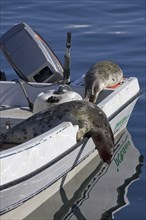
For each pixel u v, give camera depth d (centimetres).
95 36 2222
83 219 1209
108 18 2431
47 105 1337
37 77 1533
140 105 1675
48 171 1177
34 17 2431
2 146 1221
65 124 1207
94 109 1265
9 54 1541
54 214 1218
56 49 2098
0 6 2566
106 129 1261
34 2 2605
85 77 1471
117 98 1417
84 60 1998
